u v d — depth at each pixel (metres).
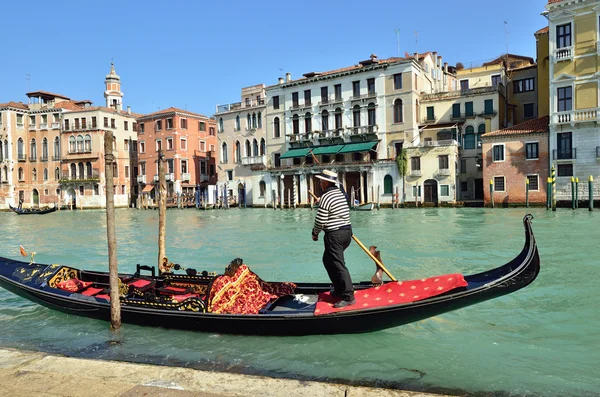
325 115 44.38
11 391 3.71
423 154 37.41
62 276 7.56
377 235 18.23
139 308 6.30
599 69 29.69
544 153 32.06
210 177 58.28
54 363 4.35
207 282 7.04
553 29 31.22
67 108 57.59
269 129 48.44
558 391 4.32
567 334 5.91
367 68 41.16
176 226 26.66
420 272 10.42
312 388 3.78
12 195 58.59
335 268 5.38
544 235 16.47
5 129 58.03
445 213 30.53
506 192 33.56
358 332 5.60
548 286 8.44
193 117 55.75
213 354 5.36
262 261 12.67
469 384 4.48
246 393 3.68
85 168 55.81
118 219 35.34
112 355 5.45
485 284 5.17
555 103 31.23
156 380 3.94
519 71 40.72
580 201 30.62
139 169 57.59
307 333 5.61
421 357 5.16
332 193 5.38
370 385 4.51
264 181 47.62
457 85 44.12
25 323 6.88
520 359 5.09
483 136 34.25
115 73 63.94
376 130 41.16
